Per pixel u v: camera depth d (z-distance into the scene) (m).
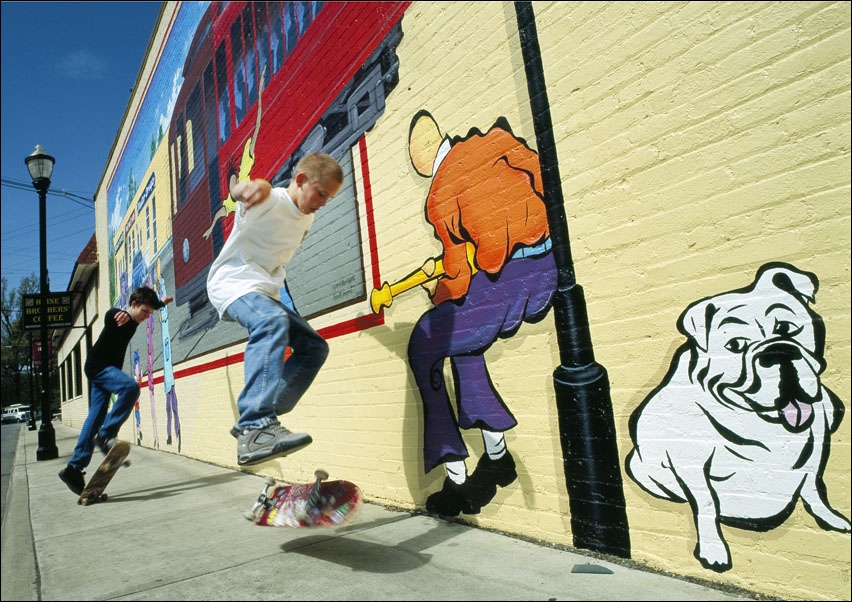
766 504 1.99
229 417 6.28
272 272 3.07
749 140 2.06
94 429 4.54
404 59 3.73
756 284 2.03
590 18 2.60
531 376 2.82
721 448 2.11
